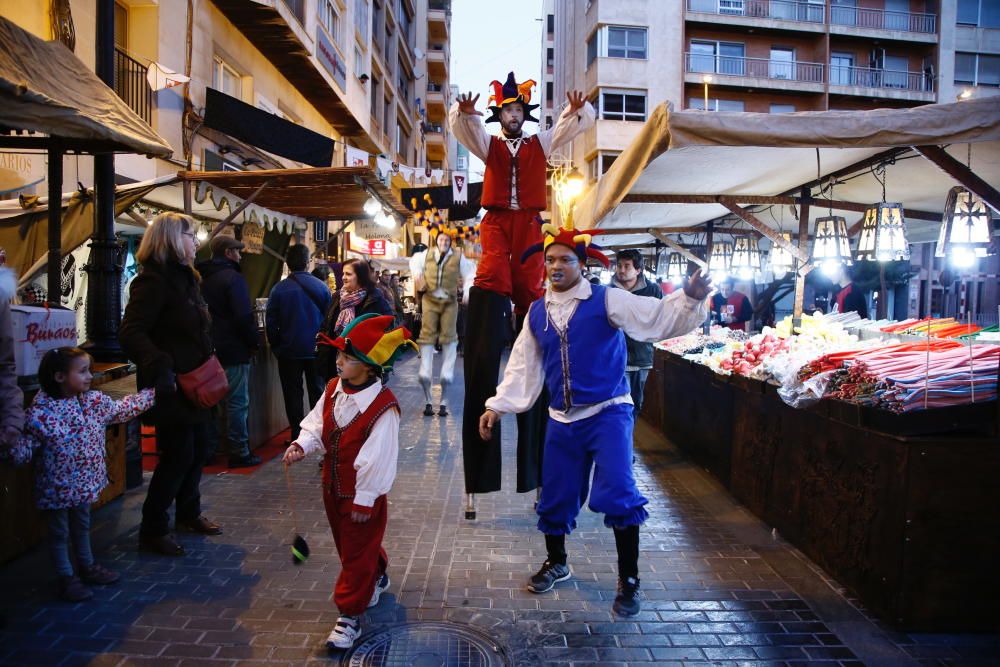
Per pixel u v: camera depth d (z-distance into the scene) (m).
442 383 8.48
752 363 4.98
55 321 4.05
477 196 14.45
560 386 3.42
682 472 5.96
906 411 3.12
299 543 3.00
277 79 15.62
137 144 4.21
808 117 4.15
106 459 4.77
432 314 8.52
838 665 2.83
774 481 4.48
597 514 4.89
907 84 32.09
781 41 31.36
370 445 2.92
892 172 5.72
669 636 3.07
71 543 4.01
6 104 3.37
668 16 29.27
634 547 3.35
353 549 2.97
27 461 3.17
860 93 31.22
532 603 3.40
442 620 3.20
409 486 5.47
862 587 3.38
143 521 3.92
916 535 3.05
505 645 2.98
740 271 8.94
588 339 3.36
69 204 6.60
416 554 4.03
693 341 7.20
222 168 12.23
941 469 3.04
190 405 3.81
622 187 5.17
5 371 2.96
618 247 13.45
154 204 8.59
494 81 4.42
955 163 4.28
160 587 3.49
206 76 11.87
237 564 3.81
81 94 4.27
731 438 5.29
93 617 3.16
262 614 3.22
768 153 5.11
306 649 2.92
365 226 15.51
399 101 31.53
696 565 3.90
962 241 4.71
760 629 3.14
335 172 7.37
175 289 3.80
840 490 3.62
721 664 2.84
